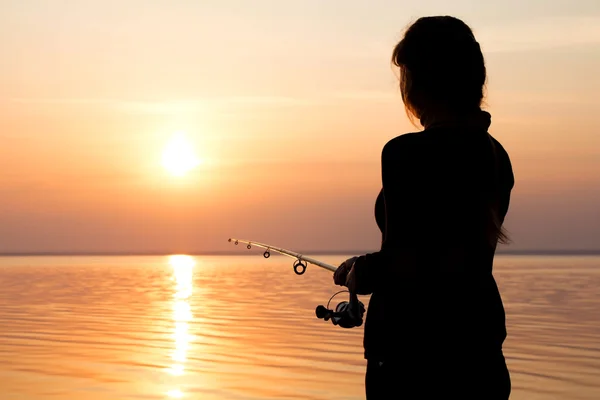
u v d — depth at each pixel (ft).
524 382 30.30
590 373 32.37
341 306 6.58
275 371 32.81
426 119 6.05
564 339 45.39
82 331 50.39
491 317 5.74
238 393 27.63
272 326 54.13
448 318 5.64
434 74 5.91
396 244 5.72
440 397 5.65
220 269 245.65
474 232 5.67
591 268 224.53
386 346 5.78
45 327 53.31
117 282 138.82
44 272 203.10
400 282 5.69
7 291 105.70
